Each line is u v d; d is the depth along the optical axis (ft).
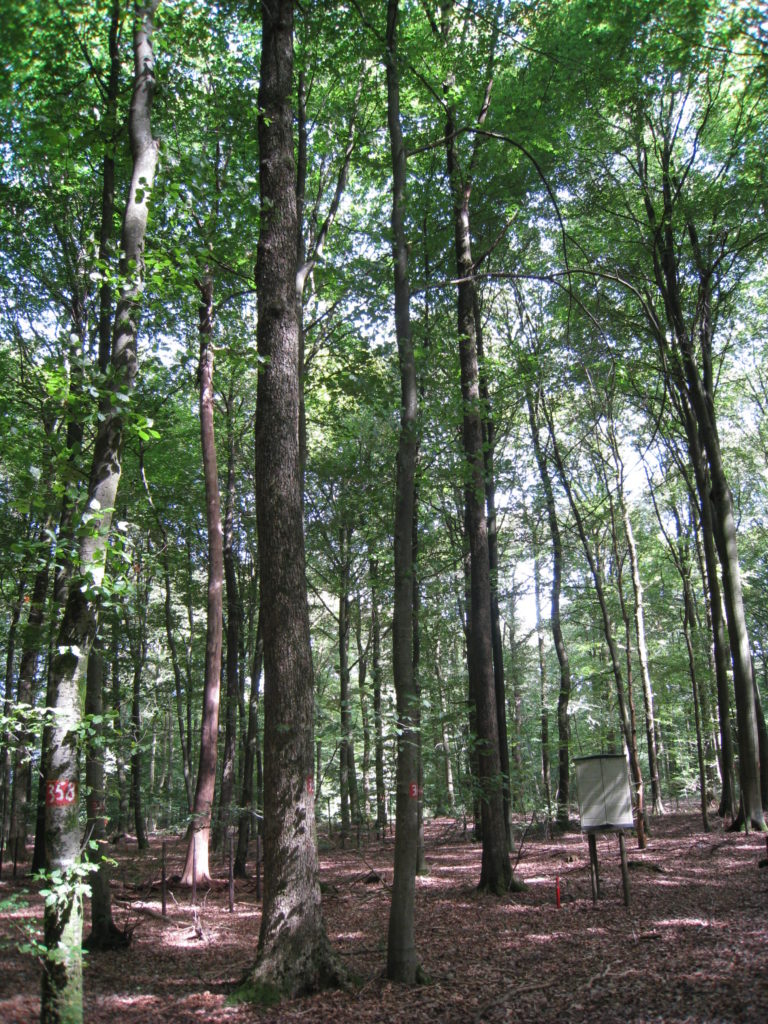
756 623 97.50
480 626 42.78
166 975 25.96
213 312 43.27
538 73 43.37
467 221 45.68
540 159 50.88
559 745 67.10
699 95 55.72
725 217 55.88
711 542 63.57
